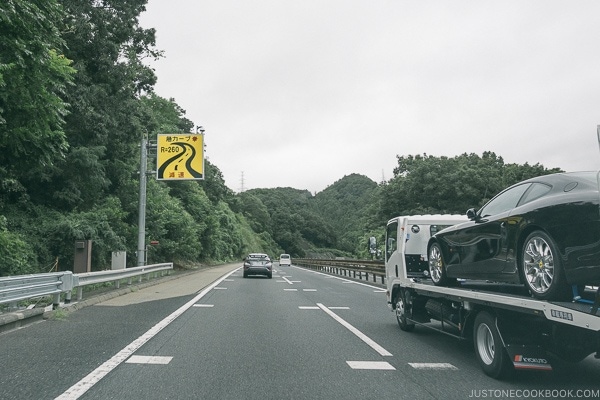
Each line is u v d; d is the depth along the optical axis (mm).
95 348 7434
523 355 5539
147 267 21891
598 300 4305
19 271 17719
